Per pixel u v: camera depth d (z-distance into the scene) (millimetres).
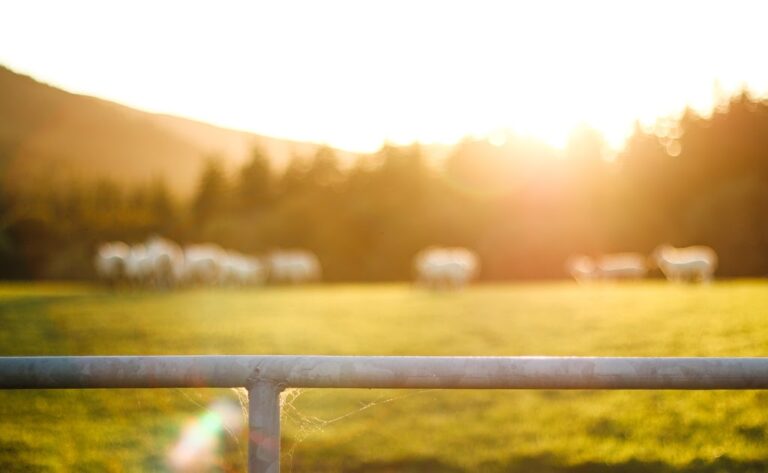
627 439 6160
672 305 19453
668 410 6762
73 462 5512
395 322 17625
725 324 12570
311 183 97125
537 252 75562
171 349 12180
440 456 6031
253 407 1825
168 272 44906
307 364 1828
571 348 11227
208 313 21469
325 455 6043
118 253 45781
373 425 6691
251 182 98812
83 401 7164
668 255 55938
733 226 67812
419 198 87688
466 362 1820
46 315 20359
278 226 86000
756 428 6129
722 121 79750
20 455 5699
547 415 6918
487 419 6891
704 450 5777
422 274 44969
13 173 176125
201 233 92438
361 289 47562
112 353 11852
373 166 92875
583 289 38688
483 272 76688
